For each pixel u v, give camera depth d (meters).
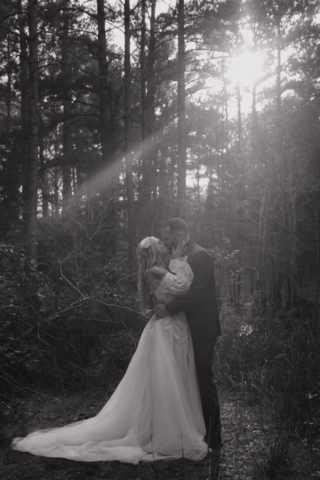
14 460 3.61
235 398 4.94
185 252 4.05
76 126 23.34
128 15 15.48
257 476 3.31
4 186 14.45
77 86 17.00
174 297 3.88
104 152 16.88
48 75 17.56
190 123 20.48
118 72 18.53
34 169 11.68
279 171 11.17
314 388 4.43
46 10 15.05
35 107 11.88
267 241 11.13
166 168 18.30
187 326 3.91
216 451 3.67
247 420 4.34
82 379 5.44
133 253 13.22
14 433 4.10
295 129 12.23
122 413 3.85
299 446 3.78
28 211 10.40
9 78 19.12
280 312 8.24
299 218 12.60
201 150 22.88
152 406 3.76
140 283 4.16
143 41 17.67
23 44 16.78
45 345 5.68
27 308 5.52
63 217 9.68
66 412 4.65
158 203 11.85
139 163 17.42
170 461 3.56
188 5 14.36
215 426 3.77
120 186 15.45
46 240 9.25
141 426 3.76
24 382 5.25
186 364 3.81
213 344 3.89
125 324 6.38
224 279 9.40
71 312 6.04
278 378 4.88
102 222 11.36
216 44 14.50
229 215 13.46
